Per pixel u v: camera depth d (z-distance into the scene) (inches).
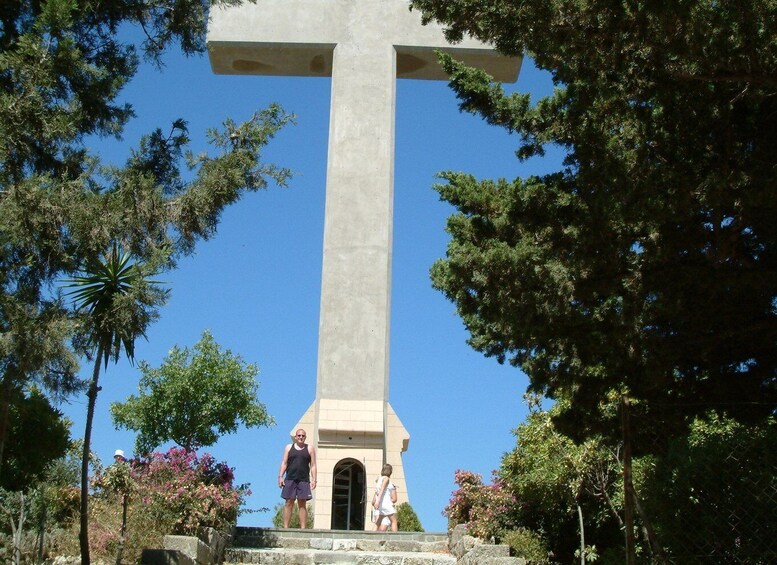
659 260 365.1
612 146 352.5
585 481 492.4
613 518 502.0
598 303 383.9
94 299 402.0
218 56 860.6
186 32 462.0
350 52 853.8
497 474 569.9
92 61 450.9
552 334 384.2
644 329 385.4
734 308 373.1
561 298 371.2
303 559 507.2
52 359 372.2
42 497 458.3
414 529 733.9
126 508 459.5
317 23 856.3
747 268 364.2
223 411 788.0
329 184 831.1
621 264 374.9
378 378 791.7
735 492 310.5
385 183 831.1
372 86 847.7
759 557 301.6
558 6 337.4
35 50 383.9
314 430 784.9
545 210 379.6
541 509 526.6
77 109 404.8
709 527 310.3
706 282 362.0
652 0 319.3
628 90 356.2
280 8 855.7
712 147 361.4
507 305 377.4
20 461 452.4
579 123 361.1
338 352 795.4
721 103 353.4
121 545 440.1
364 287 807.7
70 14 393.7
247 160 422.9
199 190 413.7
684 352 381.1
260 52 854.5
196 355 807.1
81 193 391.9
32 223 377.4
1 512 500.7
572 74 352.5
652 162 353.7
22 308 373.7
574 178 381.4
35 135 391.2
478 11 354.9
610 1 329.1
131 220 399.5
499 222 384.8
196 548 453.4
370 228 820.0
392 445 788.0
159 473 526.9
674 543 317.4
